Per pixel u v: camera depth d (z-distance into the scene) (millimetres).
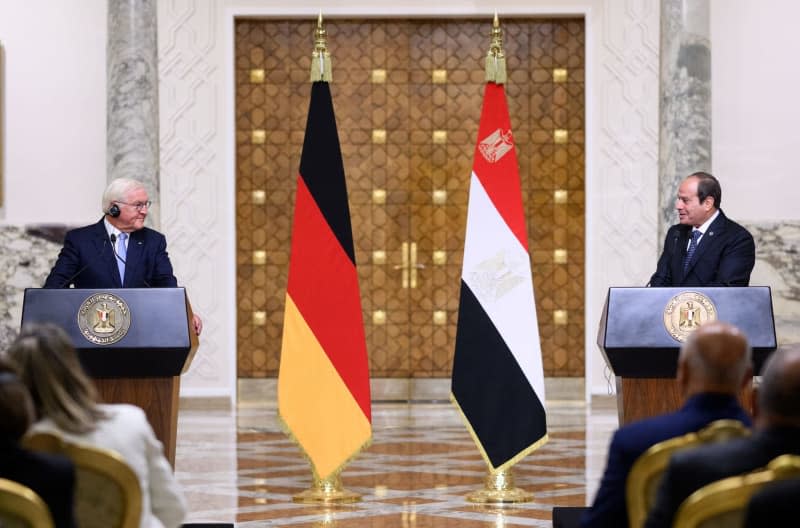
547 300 16172
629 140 15703
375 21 16203
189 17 15734
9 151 15328
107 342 7188
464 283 9125
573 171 16094
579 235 16125
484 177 9164
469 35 16203
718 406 4352
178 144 15711
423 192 16219
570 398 16156
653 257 15734
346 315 9094
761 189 15328
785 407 3633
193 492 9383
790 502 3203
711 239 8336
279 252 16125
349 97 16234
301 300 9078
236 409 15648
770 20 15312
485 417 9031
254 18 16047
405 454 11680
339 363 9047
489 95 9227
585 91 15922
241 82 16125
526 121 16125
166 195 15711
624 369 7648
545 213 16141
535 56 16125
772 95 15320
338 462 8984
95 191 15391
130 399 7379
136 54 13773
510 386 9039
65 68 15383
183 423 14203
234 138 15883
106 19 15250
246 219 16125
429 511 8562
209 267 15758
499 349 9047
